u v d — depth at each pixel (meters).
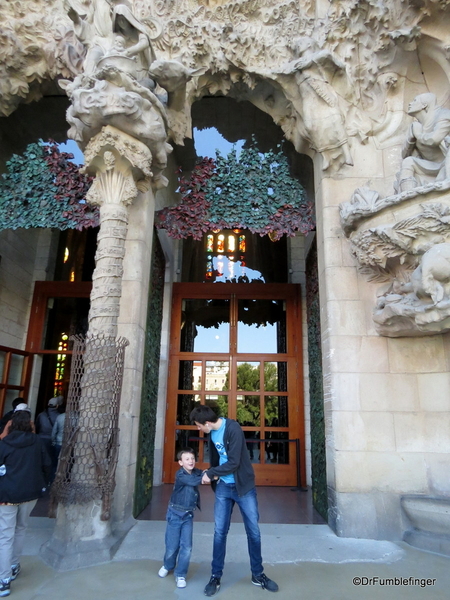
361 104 5.72
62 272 9.31
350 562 3.79
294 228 5.91
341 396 4.84
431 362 4.85
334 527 4.62
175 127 5.84
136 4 6.06
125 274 5.24
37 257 9.13
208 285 8.76
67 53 5.98
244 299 8.79
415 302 4.16
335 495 4.66
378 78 5.63
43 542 4.08
